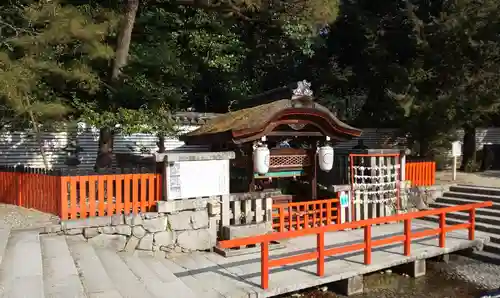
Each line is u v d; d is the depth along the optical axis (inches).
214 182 331.6
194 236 323.0
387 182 452.4
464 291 296.2
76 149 539.8
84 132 550.0
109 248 292.8
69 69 366.0
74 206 293.9
